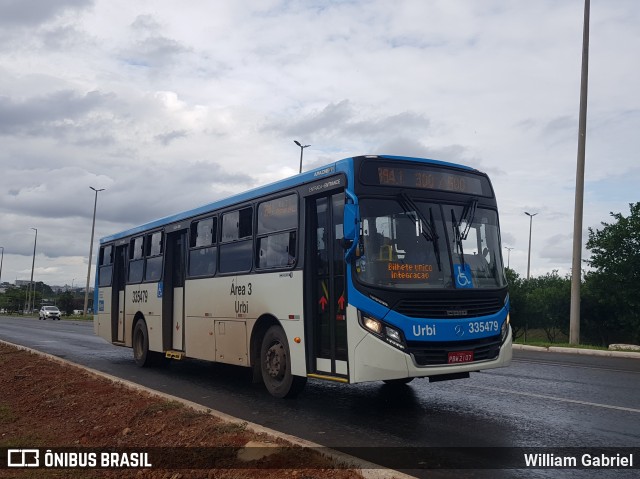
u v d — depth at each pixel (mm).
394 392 10633
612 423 7980
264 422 8422
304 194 9555
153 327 14773
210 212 12570
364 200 8422
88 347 22438
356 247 8242
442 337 8227
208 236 12570
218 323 11844
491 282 9055
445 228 8836
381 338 7980
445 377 8484
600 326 33594
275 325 10219
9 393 11836
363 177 8523
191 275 13133
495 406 9219
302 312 9305
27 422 9312
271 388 10180
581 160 22625
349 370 8258
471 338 8484
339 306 8750
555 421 8133
